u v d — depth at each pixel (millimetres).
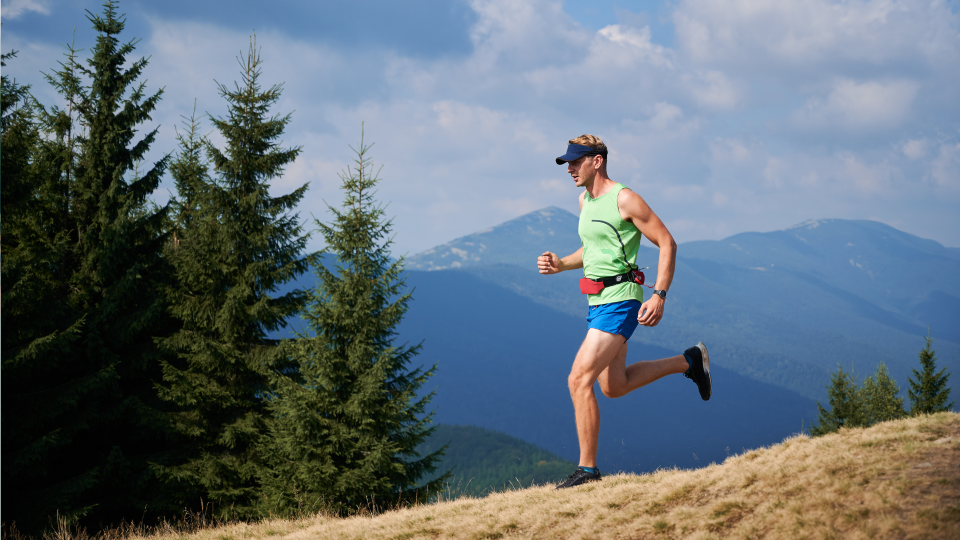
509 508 3912
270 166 14797
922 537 2111
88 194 13992
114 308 13312
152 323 13734
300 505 10820
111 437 13695
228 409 13672
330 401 11984
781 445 3590
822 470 2912
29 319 12094
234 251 14188
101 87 14453
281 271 14453
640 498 3383
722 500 2959
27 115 12602
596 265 3803
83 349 12953
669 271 3590
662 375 4047
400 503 11758
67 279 14273
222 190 14344
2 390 11422
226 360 13211
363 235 13039
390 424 12023
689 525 2828
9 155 12211
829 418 37844
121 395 13109
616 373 3947
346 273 12984
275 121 14906
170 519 12562
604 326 3758
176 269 14461
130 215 14125
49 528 10875
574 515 3418
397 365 12641
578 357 3885
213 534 6355
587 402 3924
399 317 12992
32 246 13438
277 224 14695
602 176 3863
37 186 13039
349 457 11508
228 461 13109
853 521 2367
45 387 12617
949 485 2410
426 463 12430
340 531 4504
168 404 13906
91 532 12422
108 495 12719
